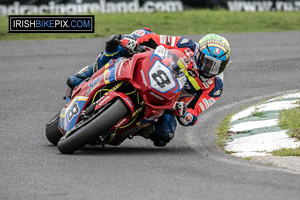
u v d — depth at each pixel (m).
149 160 19.17
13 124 25.73
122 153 20.67
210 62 20.23
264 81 35.97
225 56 20.25
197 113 21.69
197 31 55.19
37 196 14.55
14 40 49.56
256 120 25.05
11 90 32.72
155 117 20.31
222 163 18.88
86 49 45.97
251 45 48.75
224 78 36.84
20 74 37.03
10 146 21.45
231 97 32.03
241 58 43.22
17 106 29.28
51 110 28.73
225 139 23.41
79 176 16.56
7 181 16.02
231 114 28.06
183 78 20.38
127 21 58.94
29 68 38.88
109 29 54.78
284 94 32.22
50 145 21.89
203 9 66.94
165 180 16.14
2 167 17.80
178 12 65.12
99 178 16.31
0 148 21.03
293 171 17.61
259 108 27.19
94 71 21.70
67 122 20.56
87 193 14.77
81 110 20.27
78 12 60.38
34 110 28.61
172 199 14.24
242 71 38.88
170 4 65.62
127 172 17.12
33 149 20.92
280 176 16.83
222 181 16.12
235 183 15.90
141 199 14.23
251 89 33.88
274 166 18.39
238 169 17.83
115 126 19.70
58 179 16.19
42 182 15.87
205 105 21.77
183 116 21.42
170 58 19.98
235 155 20.52
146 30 21.64
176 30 55.19
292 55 44.44
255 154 20.20
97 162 18.59
